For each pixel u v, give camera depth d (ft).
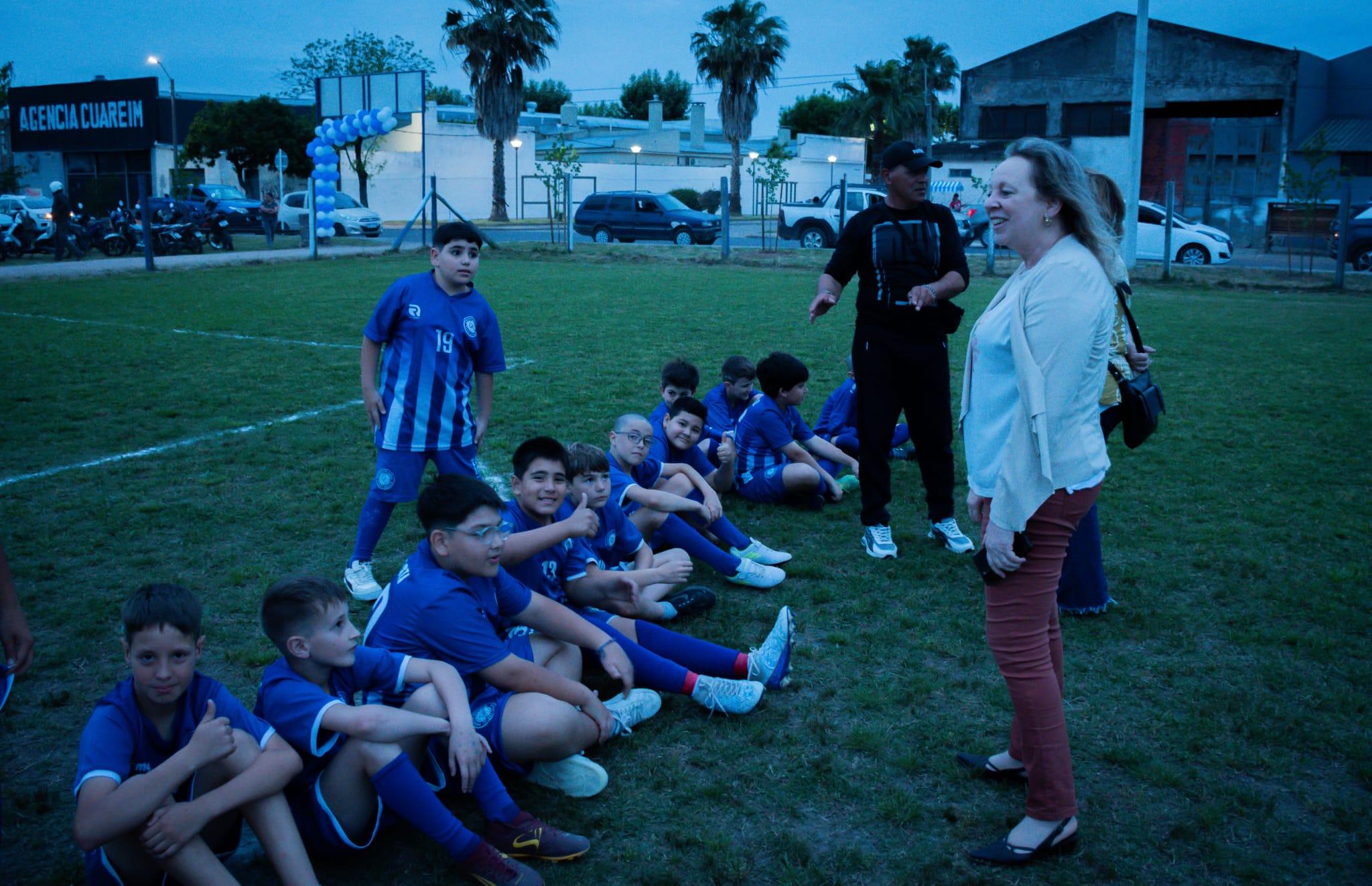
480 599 9.84
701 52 143.74
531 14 121.39
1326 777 9.63
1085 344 7.63
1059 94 114.52
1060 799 8.34
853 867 8.33
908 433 21.95
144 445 21.54
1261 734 10.30
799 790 9.45
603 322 39.19
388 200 132.57
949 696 11.21
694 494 15.46
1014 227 8.00
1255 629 12.79
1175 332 37.52
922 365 15.17
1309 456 20.85
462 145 136.67
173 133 127.95
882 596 14.10
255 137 124.67
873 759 9.98
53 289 50.39
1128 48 109.81
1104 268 7.99
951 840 8.73
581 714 9.29
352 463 20.35
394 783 7.92
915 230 14.85
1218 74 104.47
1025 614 8.18
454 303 13.39
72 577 14.35
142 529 16.33
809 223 80.28
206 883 7.17
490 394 14.25
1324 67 106.01
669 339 35.19
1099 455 7.98
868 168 178.60
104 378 28.37
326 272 60.08
